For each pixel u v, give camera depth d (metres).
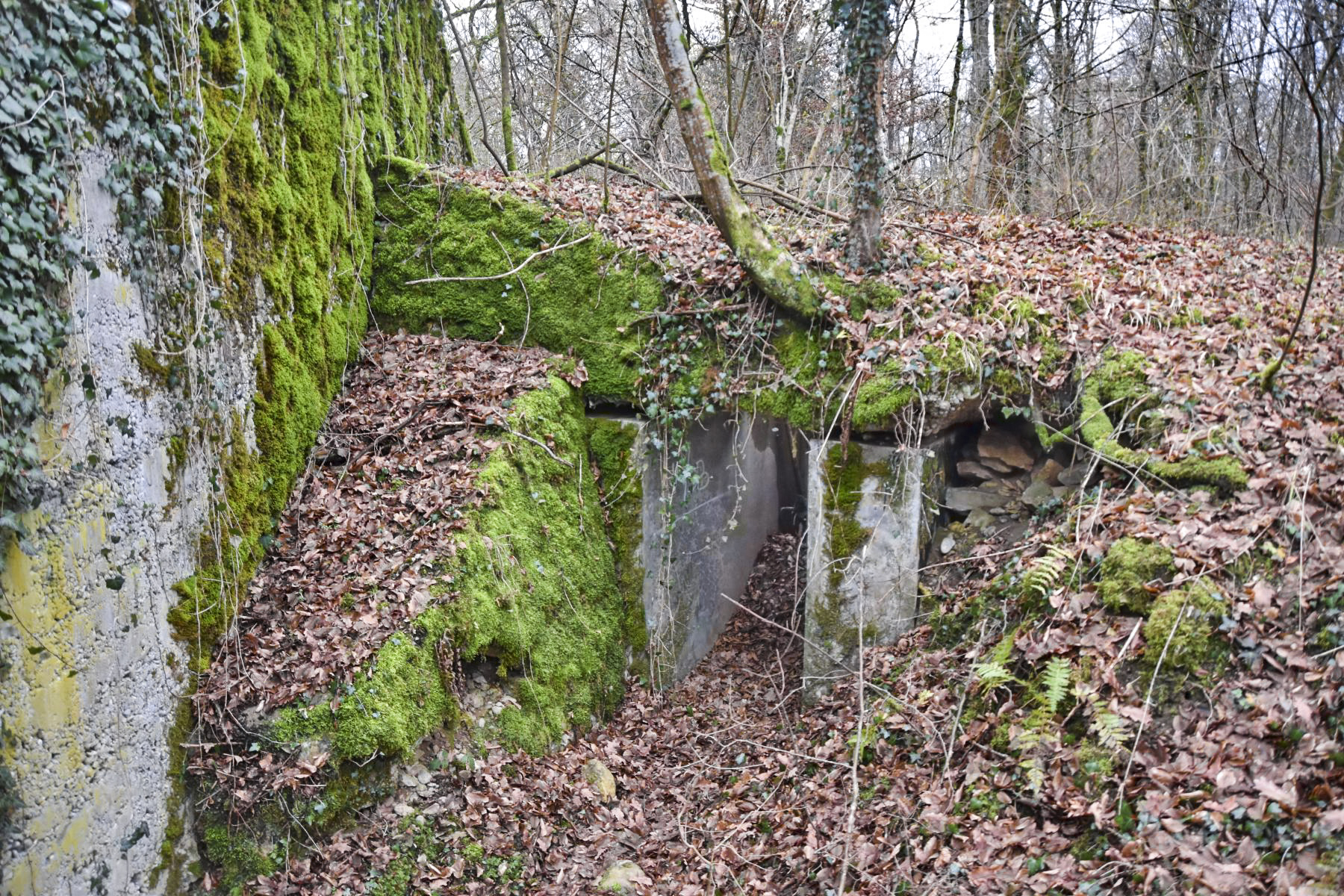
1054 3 13.23
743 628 8.73
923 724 5.27
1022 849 4.23
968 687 5.24
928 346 6.77
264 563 5.49
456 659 5.46
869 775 5.27
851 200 7.33
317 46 6.84
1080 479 6.32
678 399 7.46
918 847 4.52
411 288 8.02
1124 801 4.07
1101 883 3.83
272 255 5.79
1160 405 5.95
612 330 7.66
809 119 14.16
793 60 13.23
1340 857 3.46
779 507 10.28
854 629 6.85
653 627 7.54
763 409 7.27
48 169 3.54
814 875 4.71
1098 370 6.39
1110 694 4.54
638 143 12.15
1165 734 4.31
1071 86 12.69
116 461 4.09
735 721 6.98
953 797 4.68
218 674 4.78
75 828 3.71
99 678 3.92
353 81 7.59
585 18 14.15
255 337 5.52
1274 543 4.75
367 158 8.01
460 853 4.90
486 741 5.52
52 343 3.60
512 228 7.99
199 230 4.83
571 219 8.00
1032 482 6.70
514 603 5.99
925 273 7.27
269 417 5.61
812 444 7.04
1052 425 6.62
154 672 4.33
